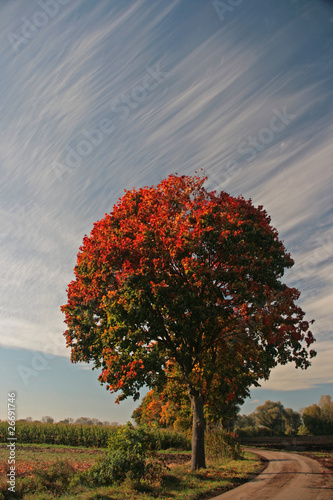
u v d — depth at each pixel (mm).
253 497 12430
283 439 57281
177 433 43250
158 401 47812
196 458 20562
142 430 16734
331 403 76375
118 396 19094
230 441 27250
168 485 15086
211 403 23516
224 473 18719
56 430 50031
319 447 37656
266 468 20906
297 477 16750
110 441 16641
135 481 14250
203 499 12711
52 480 14695
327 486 13828
